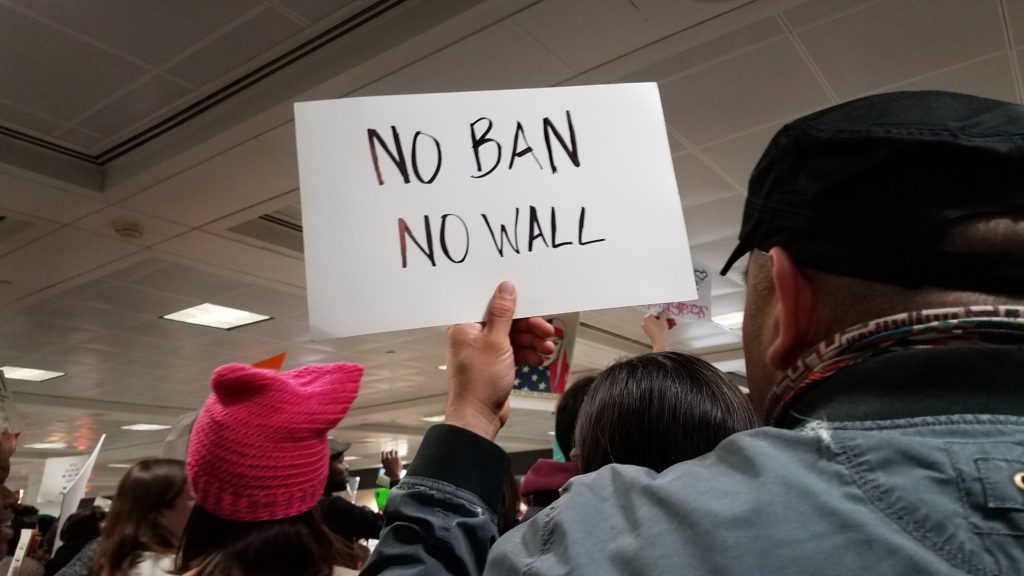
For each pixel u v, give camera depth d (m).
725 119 3.50
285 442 0.85
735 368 8.40
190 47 3.02
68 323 6.50
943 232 0.36
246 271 5.39
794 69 3.08
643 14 2.69
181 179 3.89
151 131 3.61
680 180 4.20
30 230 4.48
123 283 5.56
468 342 0.73
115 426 11.52
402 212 0.77
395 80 3.02
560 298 0.75
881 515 0.31
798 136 0.43
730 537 0.32
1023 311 0.34
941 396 0.34
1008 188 0.36
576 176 0.79
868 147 0.39
